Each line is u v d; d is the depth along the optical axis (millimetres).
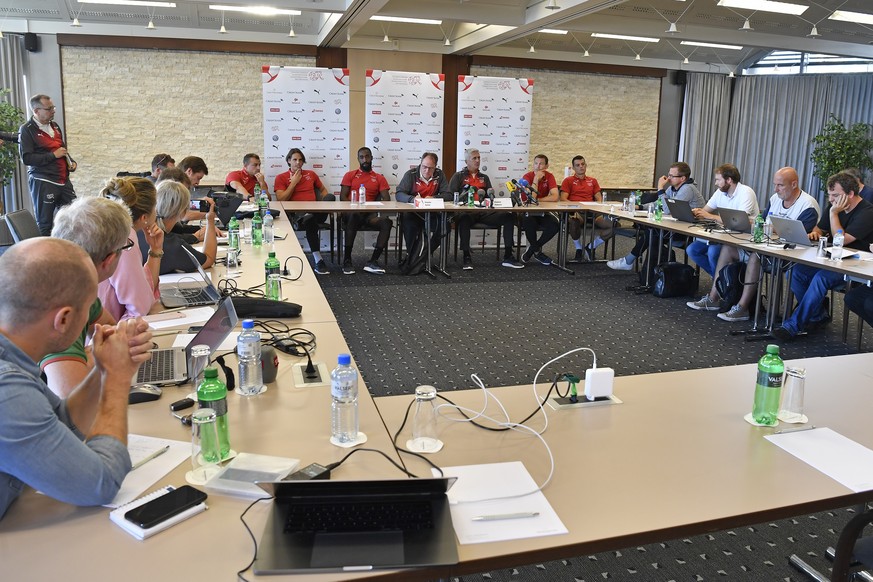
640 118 10336
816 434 1623
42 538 1135
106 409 1306
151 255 2789
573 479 1387
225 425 1432
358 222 6672
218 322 2010
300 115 7824
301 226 6625
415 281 6297
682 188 6504
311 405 1733
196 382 1813
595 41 9383
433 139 8242
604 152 10273
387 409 1736
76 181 8188
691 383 1966
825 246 4262
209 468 1377
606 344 4422
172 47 8125
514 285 6180
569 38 9234
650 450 1525
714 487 1366
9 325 1207
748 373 2062
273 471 1354
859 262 4023
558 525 1218
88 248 1821
